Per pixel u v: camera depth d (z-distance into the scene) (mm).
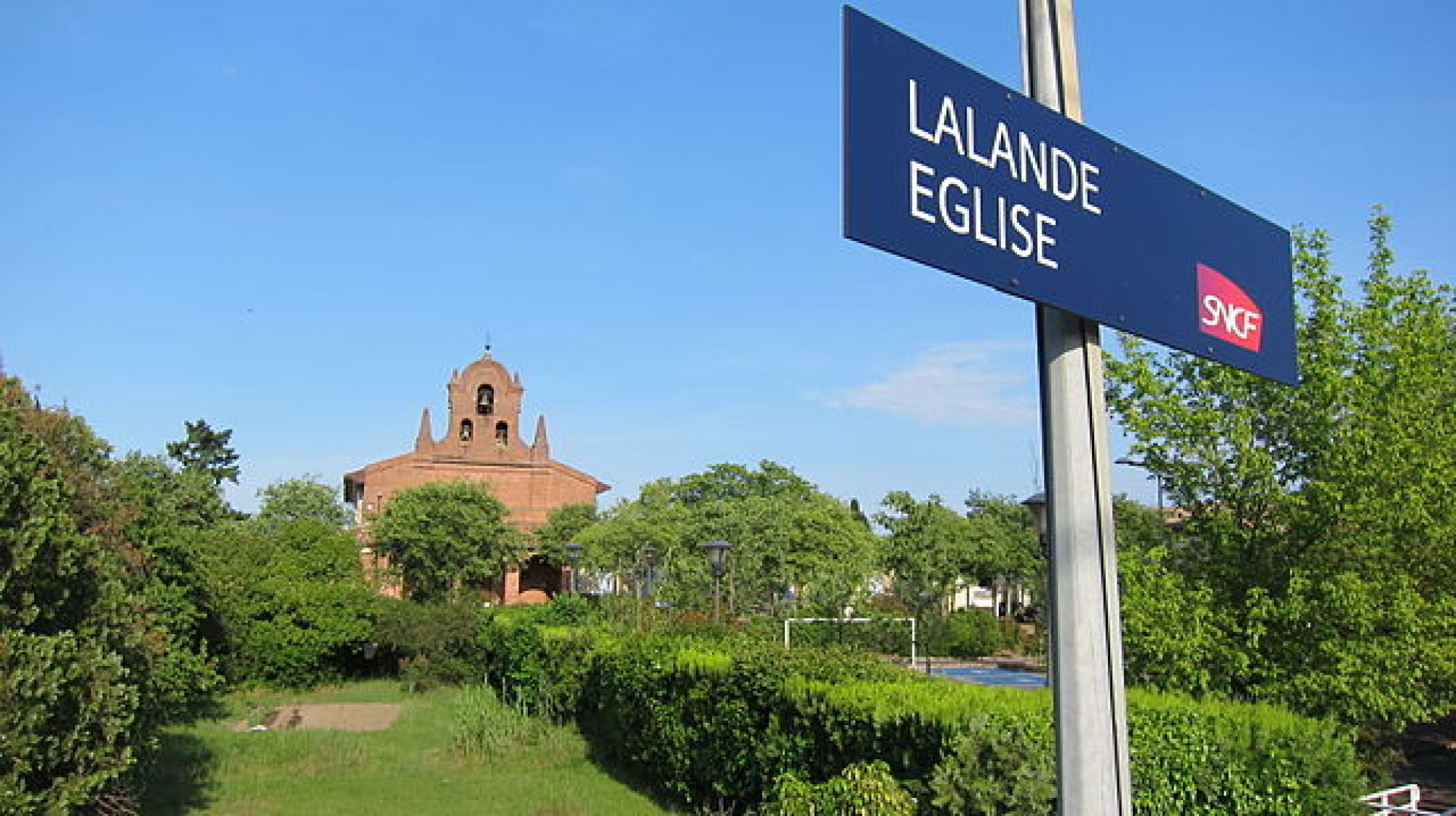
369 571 40688
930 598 31609
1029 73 2635
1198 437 9680
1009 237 2236
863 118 1991
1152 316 2586
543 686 14516
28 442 7184
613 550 37219
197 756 12227
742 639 10812
